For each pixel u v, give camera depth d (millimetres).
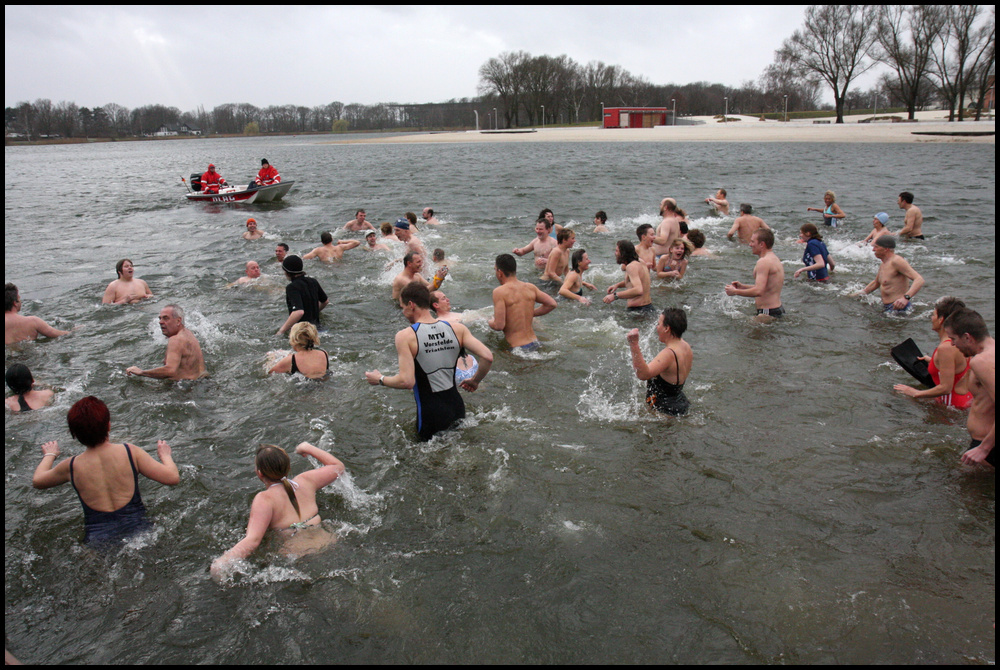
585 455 5141
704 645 3266
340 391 6457
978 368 4727
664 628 3387
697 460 5039
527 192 22797
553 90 113375
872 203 18078
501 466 5000
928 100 90000
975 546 3969
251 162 48156
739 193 20984
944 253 11820
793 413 5797
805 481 4727
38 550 4145
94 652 3309
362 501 4570
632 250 8602
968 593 3568
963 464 4883
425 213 15680
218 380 6770
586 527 4254
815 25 67812
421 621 3475
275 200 22094
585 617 3480
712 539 4098
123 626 3490
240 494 4742
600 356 7254
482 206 19578
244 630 3439
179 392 6484
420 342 5238
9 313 7797
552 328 8250
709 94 126375
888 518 4270
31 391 6242
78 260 12906
